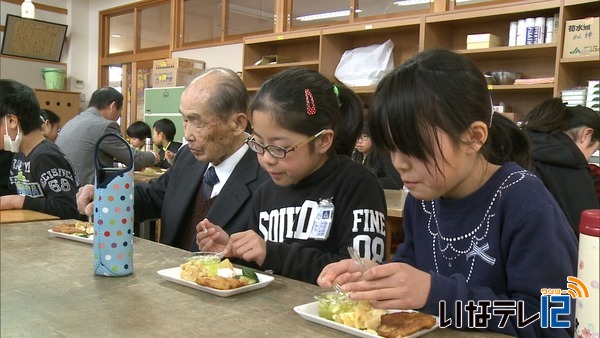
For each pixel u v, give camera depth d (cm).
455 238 104
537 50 397
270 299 93
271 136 119
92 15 860
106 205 102
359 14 534
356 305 83
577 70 393
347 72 488
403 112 83
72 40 848
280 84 120
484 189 100
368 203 128
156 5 761
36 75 816
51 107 784
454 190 104
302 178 133
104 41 848
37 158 212
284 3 585
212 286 94
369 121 90
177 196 183
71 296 91
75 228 142
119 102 431
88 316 81
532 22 391
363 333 76
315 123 121
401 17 454
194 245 166
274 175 126
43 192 209
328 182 133
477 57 439
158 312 84
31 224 157
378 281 82
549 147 206
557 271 86
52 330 75
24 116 216
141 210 195
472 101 87
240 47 651
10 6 785
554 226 89
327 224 127
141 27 792
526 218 91
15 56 791
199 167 182
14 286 96
